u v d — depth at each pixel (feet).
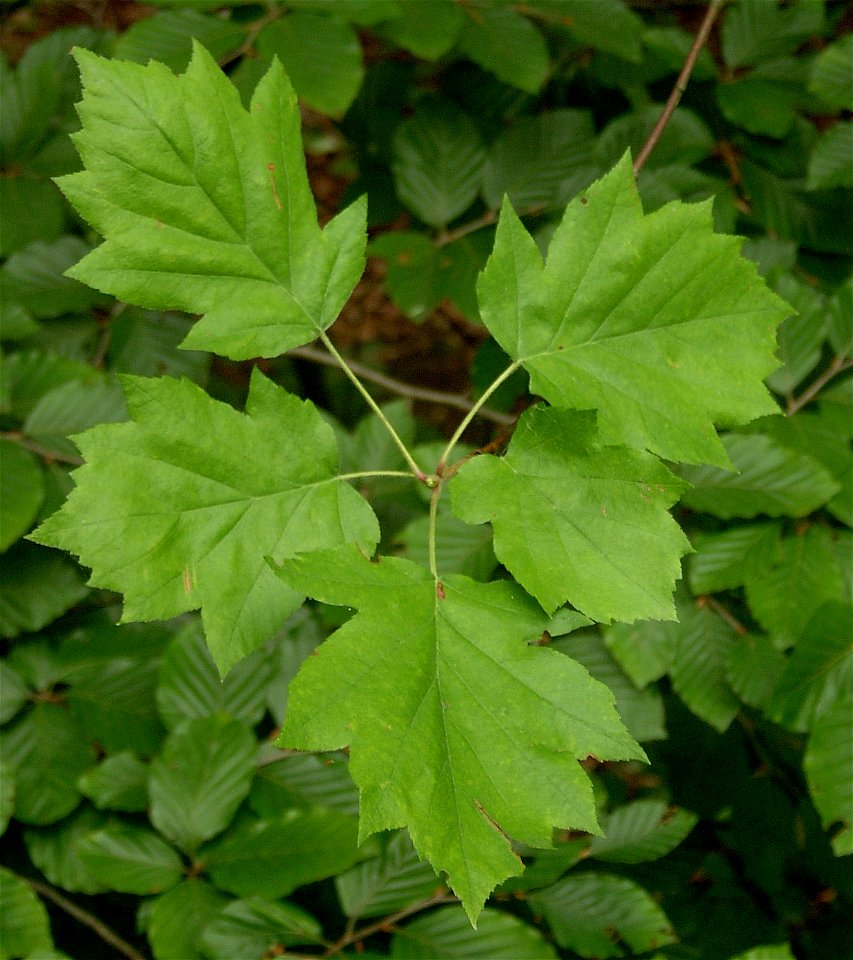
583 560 1.35
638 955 2.02
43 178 2.67
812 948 2.23
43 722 2.24
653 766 2.47
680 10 3.33
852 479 2.08
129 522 1.34
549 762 1.32
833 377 2.23
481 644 1.35
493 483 1.38
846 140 2.31
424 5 2.35
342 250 1.47
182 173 1.41
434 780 1.30
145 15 4.17
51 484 2.35
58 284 2.68
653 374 1.45
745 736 2.48
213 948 1.93
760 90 2.49
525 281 1.46
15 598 2.31
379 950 2.02
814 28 2.59
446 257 2.58
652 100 2.86
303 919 1.96
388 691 1.31
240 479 1.38
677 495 1.36
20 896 1.98
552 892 2.03
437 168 2.66
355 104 3.10
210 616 1.36
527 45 2.44
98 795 2.10
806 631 1.98
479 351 2.53
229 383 4.42
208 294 1.43
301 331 1.45
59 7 4.21
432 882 2.01
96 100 1.39
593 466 1.37
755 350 1.46
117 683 2.32
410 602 1.35
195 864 2.04
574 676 1.34
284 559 1.35
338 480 1.41
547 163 2.64
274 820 2.03
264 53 2.22
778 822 2.34
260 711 2.19
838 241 2.47
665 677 2.48
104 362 2.88
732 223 2.47
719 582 2.08
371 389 4.71
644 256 1.46
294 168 1.45
